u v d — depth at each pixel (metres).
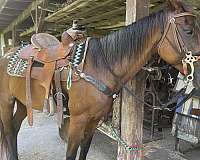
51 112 2.20
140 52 1.89
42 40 2.34
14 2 5.89
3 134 2.74
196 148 3.69
